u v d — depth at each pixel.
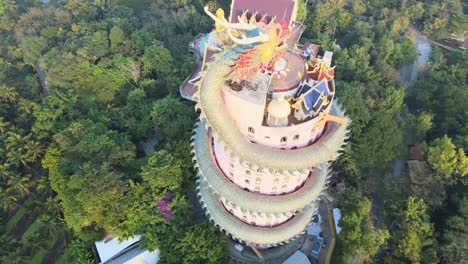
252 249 79.75
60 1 165.38
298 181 65.50
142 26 139.25
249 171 61.12
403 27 149.75
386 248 81.69
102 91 110.06
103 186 77.62
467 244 76.94
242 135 54.34
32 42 127.12
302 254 78.00
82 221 77.50
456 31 148.62
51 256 88.12
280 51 54.44
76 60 113.88
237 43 48.28
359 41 133.25
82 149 86.88
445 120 107.44
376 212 92.00
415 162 89.38
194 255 72.00
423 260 77.88
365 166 94.44
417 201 83.00
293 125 53.03
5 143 96.38
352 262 75.44
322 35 132.38
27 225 94.44
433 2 160.12
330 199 90.69
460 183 90.38
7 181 92.62
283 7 102.25
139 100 106.69
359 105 95.19
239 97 50.53
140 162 88.31
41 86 123.56
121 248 80.12
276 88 54.78
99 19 150.62
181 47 125.56
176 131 94.75
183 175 85.69
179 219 77.62
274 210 63.44
